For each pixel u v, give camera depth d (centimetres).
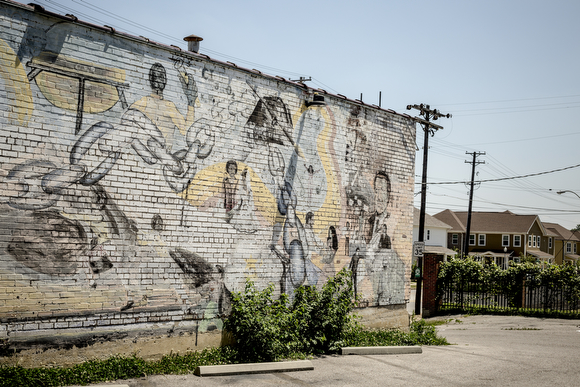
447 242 5619
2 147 662
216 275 891
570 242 7488
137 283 786
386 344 1119
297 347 957
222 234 902
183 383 705
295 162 1041
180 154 844
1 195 661
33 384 631
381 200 1252
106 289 751
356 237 1179
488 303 2084
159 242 814
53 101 706
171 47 829
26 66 684
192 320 854
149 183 802
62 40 716
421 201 2156
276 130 1003
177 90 843
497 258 5453
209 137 885
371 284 1217
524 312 1997
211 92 891
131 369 728
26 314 676
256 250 959
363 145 1205
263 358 873
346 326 1074
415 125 1369
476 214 5866
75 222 723
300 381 751
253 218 955
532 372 882
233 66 919
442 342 1230
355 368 862
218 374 764
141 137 795
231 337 909
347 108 1167
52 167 704
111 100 762
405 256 1323
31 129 686
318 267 1084
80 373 688
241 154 936
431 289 2038
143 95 799
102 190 750
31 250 682
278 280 997
